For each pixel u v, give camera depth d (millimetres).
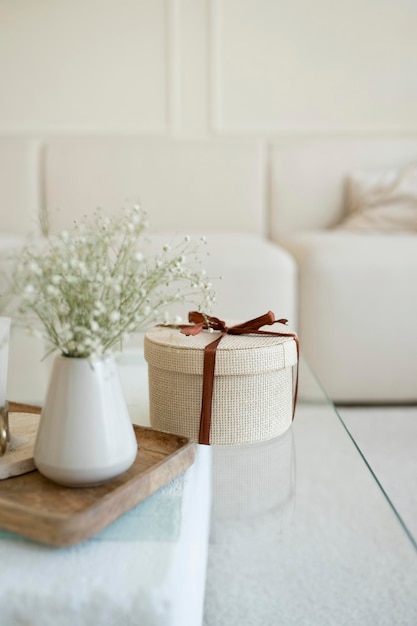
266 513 671
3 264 1622
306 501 793
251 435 835
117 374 645
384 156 2627
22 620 514
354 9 2855
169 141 2656
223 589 1001
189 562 574
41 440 625
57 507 591
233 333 906
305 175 2633
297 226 2652
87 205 2572
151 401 886
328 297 1928
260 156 2631
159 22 2859
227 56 2887
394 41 2869
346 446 785
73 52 2863
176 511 618
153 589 513
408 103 2902
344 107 2910
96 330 595
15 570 531
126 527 587
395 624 913
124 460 633
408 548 1113
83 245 639
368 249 1975
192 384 827
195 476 703
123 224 726
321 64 2889
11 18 2834
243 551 735
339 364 1950
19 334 1281
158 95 2900
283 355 840
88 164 2574
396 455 1548
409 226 2443
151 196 2588
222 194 2607
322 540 1135
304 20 2867
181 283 1740
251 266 1895
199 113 2922
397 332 1939
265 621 917
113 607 510
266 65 2893
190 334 881
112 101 2896
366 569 1056
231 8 2859
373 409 1961
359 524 1182
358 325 1937
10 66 2861
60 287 593
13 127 2891
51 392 624
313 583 1019
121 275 637
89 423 614
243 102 2916
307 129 2918
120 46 2869
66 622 514
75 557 547
